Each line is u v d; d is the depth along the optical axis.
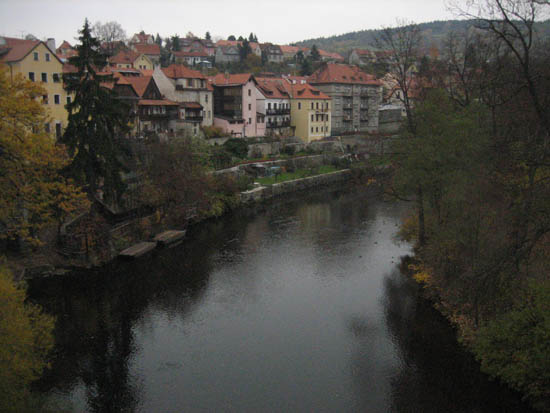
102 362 22.53
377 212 52.22
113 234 37.72
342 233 43.66
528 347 18.62
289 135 85.75
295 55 162.00
